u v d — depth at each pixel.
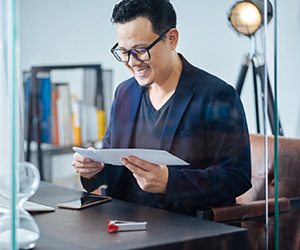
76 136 1.98
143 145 1.76
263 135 1.65
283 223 1.55
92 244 1.06
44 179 2.00
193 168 1.64
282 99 2.08
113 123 1.82
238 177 1.62
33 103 1.96
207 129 1.66
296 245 1.54
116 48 1.79
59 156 2.00
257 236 1.50
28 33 1.91
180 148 1.68
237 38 1.67
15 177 0.89
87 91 1.89
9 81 0.89
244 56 1.66
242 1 1.64
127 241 1.07
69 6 1.85
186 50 1.68
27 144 1.98
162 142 1.70
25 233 1.01
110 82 1.85
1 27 1.38
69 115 1.96
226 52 1.67
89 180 1.71
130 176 1.69
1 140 2.37
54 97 1.96
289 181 1.62
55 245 1.05
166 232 1.14
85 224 1.22
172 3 1.65
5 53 1.75
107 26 1.81
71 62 1.90
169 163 1.36
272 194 1.62
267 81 1.43
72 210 1.37
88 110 1.93
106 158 1.48
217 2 1.66
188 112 1.67
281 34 2.14
